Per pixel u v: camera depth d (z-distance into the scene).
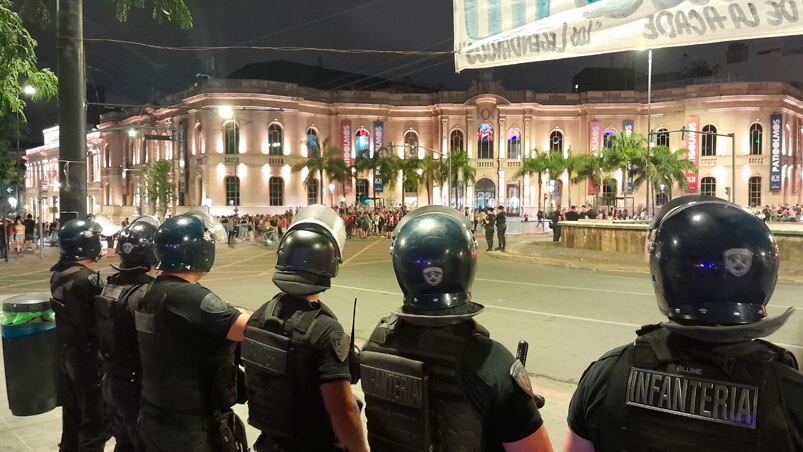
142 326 2.73
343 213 45.38
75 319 3.80
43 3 6.50
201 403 2.63
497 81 62.88
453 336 1.88
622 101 61.44
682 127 59.44
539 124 63.56
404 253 1.96
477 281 14.85
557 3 3.80
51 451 4.27
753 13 3.28
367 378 2.05
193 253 2.83
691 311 1.49
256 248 32.41
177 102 61.25
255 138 57.06
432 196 62.66
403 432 1.91
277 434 2.31
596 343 7.80
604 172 57.94
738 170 57.25
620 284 14.20
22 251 31.17
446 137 62.66
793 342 6.93
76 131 5.44
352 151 62.03
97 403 3.84
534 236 39.66
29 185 89.81
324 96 61.97
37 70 6.41
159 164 59.03
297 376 2.28
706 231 1.49
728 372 1.40
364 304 11.23
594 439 1.62
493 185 62.94
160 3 6.49
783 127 57.16
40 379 4.30
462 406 1.81
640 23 3.59
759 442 1.33
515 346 7.63
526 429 1.83
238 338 2.56
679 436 1.42
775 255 1.49
